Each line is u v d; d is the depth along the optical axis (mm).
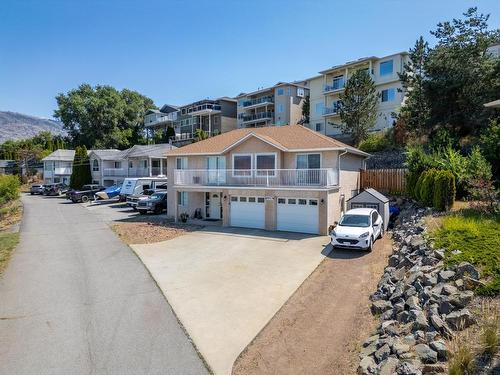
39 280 13172
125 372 7359
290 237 20109
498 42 35625
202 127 73500
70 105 79062
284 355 7812
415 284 9102
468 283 8039
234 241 19250
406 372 5738
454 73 29406
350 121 37844
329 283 12180
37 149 77500
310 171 21844
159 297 11367
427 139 32094
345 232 16203
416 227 14703
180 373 7293
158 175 44281
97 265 15031
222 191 24578
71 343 8578
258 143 24250
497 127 15555
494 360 5586
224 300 11031
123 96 87938
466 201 16688
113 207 36406
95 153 54094
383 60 41844
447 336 6621
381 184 26547
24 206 37375
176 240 19797
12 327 9453
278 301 10852
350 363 7254
